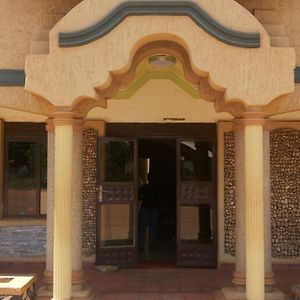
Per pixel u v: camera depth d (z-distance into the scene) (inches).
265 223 266.2
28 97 254.5
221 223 358.0
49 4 263.3
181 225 359.9
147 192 418.6
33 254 358.3
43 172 370.3
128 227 358.0
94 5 231.6
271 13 263.7
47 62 229.3
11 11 261.3
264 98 230.1
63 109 231.5
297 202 359.3
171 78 326.0
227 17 232.5
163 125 366.0
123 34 227.8
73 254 265.1
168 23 227.6
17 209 368.5
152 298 275.0
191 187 362.0
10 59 258.8
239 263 267.6
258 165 232.8
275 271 348.5
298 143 361.4
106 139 354.6
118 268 350.0
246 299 237.5
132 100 344.5
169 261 377.4
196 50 228.5
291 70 230.7
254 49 230.2
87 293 256.2
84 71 228.7
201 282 314.7
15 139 368.8
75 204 268.7
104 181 354.3
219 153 361.1
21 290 217.0
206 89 258.1
